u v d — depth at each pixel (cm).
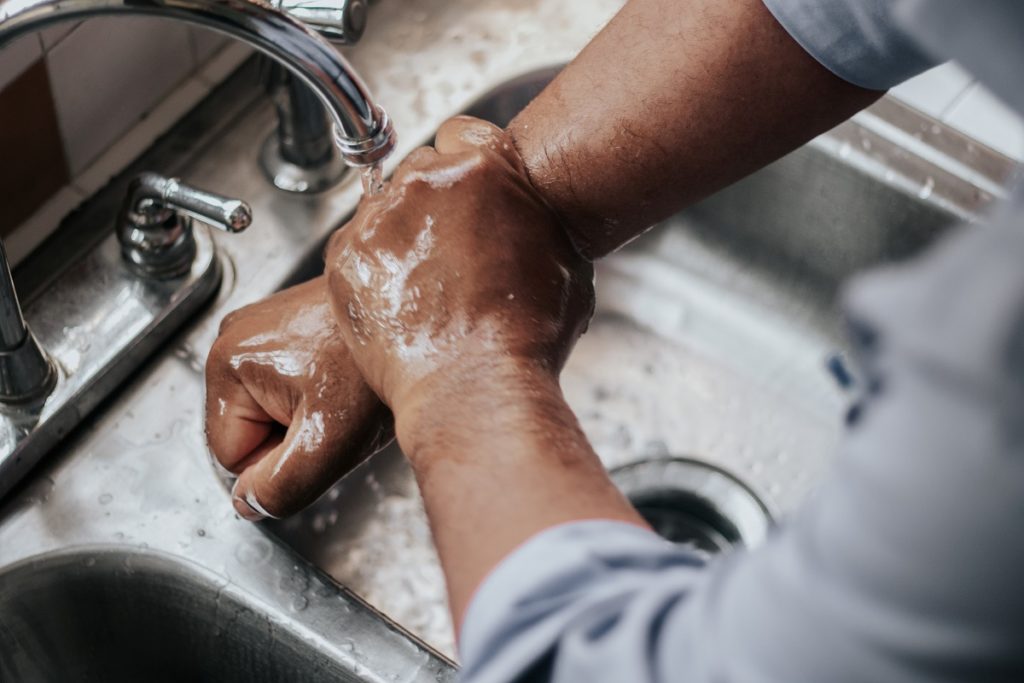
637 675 37
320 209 87
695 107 56
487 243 54
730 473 95
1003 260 29
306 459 60
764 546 37
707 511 94
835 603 32
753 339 102
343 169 89
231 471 67
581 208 59
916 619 32
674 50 57
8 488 74
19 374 73
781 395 100
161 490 76
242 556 74
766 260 102
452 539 46
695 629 36
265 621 72
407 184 55
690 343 102
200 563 73
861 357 33
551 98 60
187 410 79
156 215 77
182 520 75
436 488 48
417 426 50
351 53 95
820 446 99
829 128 58
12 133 78
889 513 31
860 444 32
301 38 55
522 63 96
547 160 58
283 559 74
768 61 55
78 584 74
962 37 34
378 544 88
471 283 53
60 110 81
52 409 74
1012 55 34
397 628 72
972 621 31
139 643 77
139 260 79
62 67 79
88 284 80
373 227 55
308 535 87
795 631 33
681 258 104
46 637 75
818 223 98
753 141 58
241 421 65
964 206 91
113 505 75
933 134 93
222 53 94
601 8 99
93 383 76
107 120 86
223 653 76
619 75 58
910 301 30
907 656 32
